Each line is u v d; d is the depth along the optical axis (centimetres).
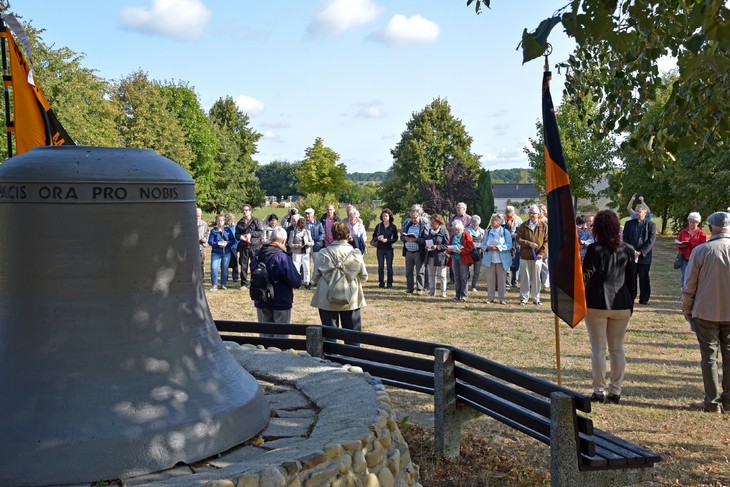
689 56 432
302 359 571
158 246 382
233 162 6725
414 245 1550
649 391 754
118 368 362
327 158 6594
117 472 338
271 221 1653
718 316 661
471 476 512
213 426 371
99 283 365
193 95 6016
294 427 414
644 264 1375
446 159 5775
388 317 1256
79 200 363
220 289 1661
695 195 3209
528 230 1388
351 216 1650
